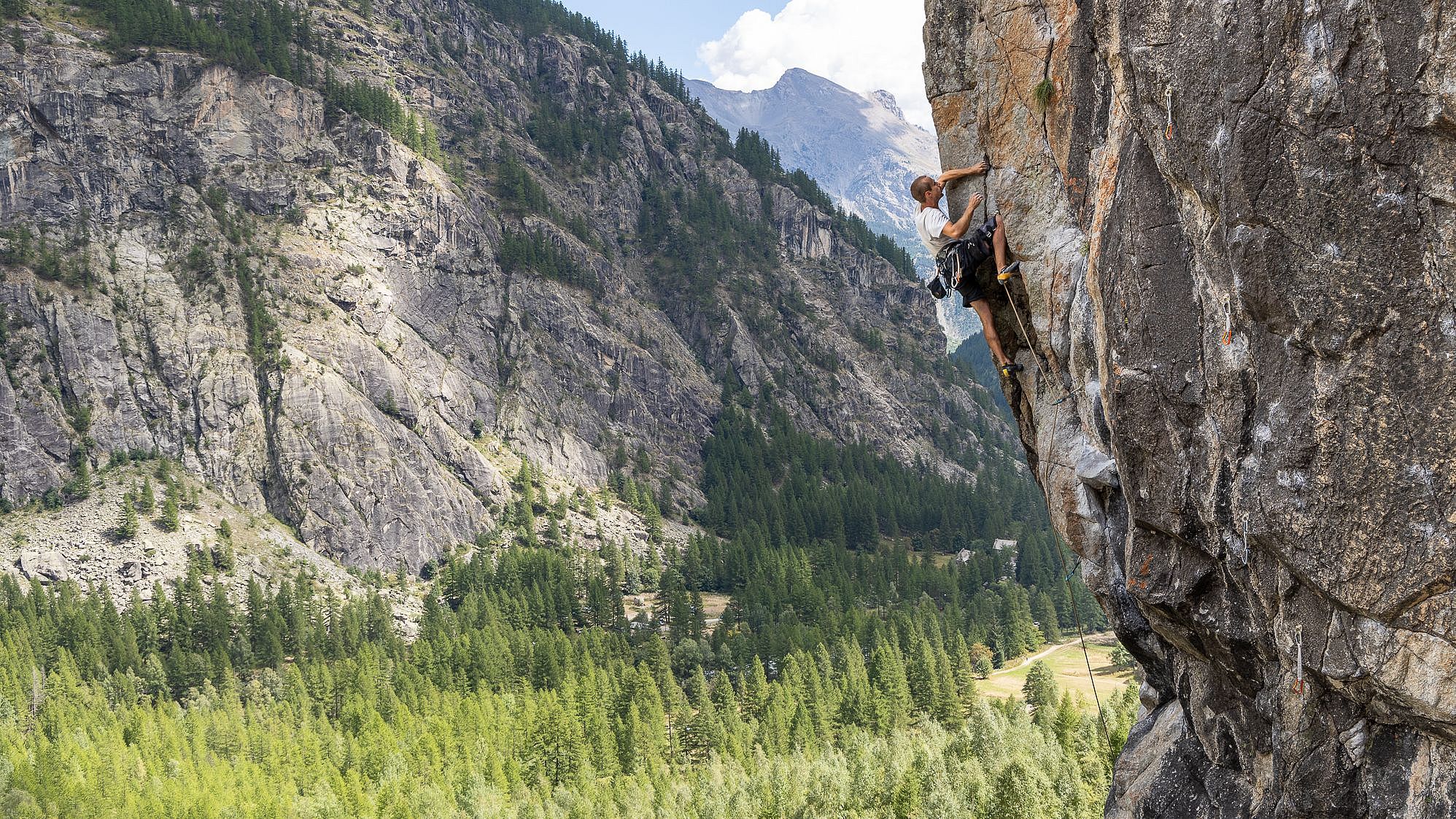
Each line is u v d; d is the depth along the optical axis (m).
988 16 12.13
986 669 137.50
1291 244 8.21
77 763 93.81
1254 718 11.51
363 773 97.62
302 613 173.38
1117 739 60.31
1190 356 9.88
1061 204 12.15
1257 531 9.12
